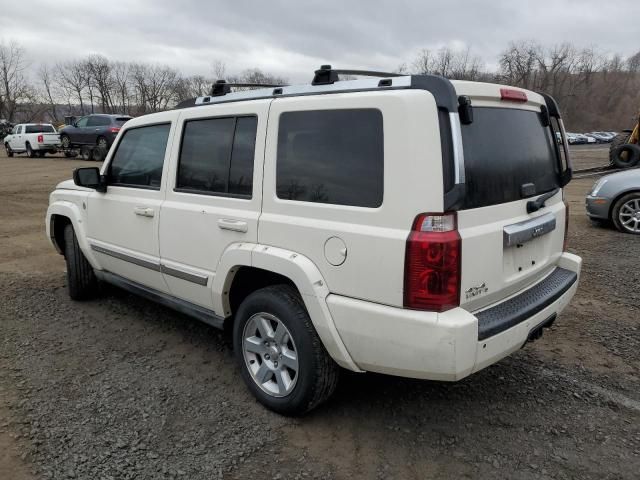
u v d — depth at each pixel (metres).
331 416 3.15
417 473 2.65
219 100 3.54
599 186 8.52
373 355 2.64
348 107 2.68
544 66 84.31
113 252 4.32
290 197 2.92
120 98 81.06
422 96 2.43
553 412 3.19
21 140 27.75
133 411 3.17
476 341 2.48
